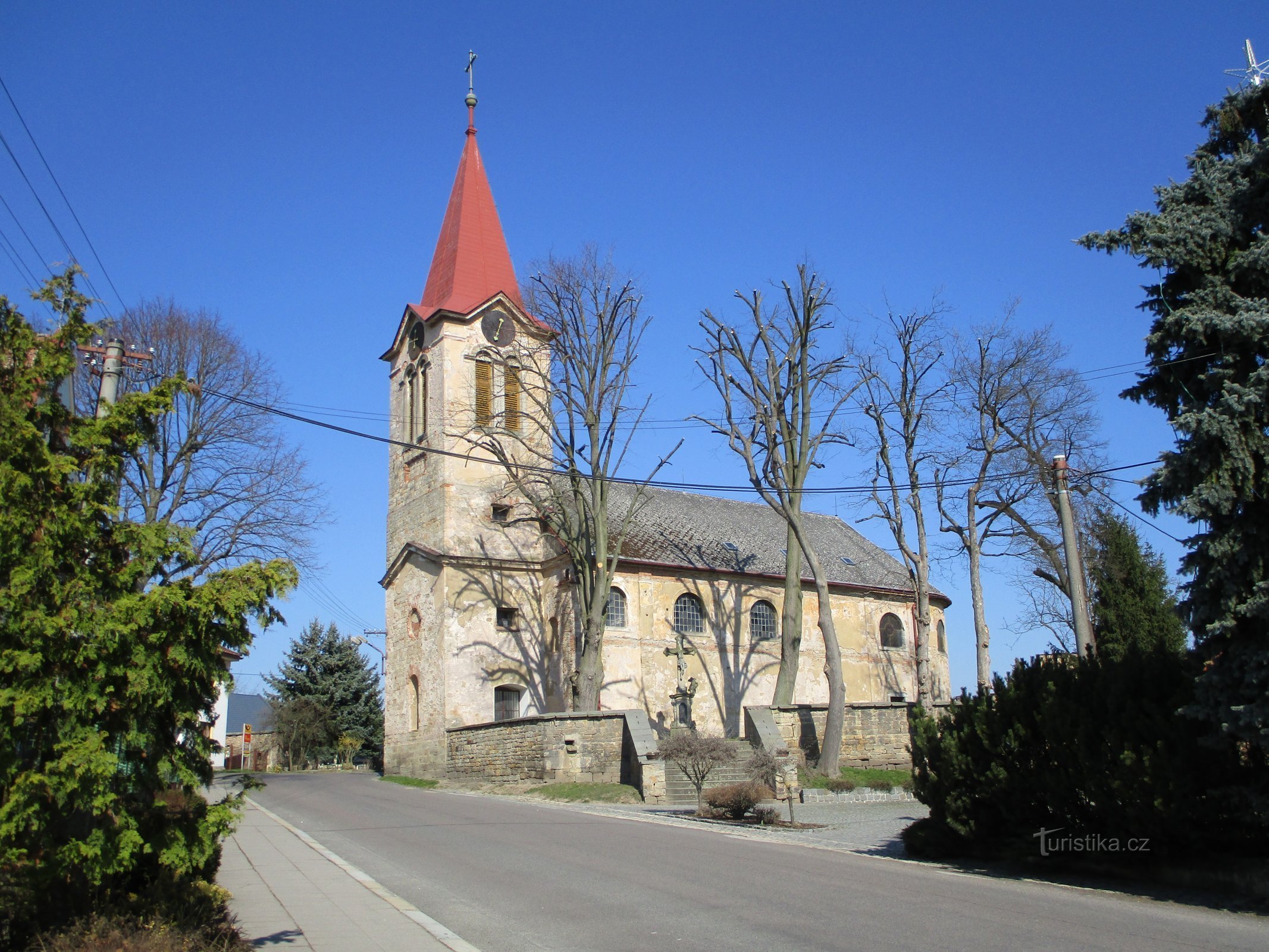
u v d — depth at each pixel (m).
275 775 47.88
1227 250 14.88
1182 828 13.81
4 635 8.88
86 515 9.55
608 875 15.16
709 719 40.72
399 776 41.22
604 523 36.19
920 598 33.78
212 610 9.56
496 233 45.12
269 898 13.62
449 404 42.03
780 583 44.16
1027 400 34.53
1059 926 11.68
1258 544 13.43
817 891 13.92
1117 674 15.27
